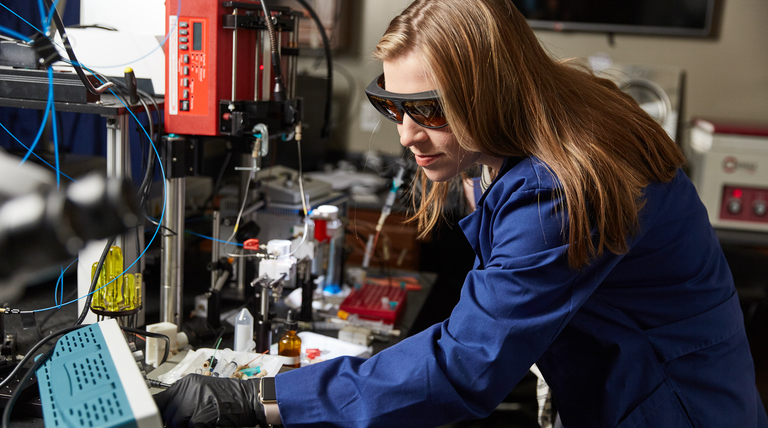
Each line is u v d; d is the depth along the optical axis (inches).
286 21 62.6
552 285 34.2
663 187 38.8
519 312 33.9
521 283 33.6
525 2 133.0
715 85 132.3
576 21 132.1
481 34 34.9
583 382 41.2
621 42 134.0
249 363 51.1
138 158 69.0
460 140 36.1
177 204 57.7
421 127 38.0
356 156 142.3
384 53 36.6
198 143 60.3
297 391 34.9
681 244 40.1
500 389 34.4
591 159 35.1
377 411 33.7
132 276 50.9
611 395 39.2
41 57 43.4
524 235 34.5
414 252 112.1
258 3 58.2
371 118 140.4
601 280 35.9
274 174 83.2
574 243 33.7
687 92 133.5
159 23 64.3
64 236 20.0
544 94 37.1
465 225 42.4
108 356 36.6
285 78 65.6
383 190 121.2
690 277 41.3
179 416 35.5
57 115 73.0
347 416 34.2
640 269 39.5
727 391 43.0
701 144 117.4
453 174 40.8
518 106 36.7
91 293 48.6
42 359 39.0
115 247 51.4
